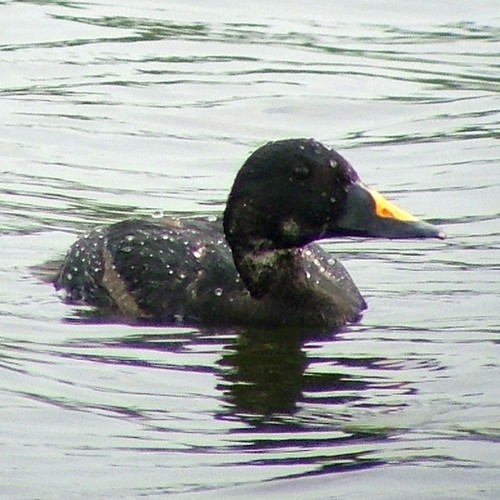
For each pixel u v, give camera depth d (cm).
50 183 1778
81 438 1178
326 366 1313
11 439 1176
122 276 1442
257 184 1413
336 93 2080
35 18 2341
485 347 1345
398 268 1539
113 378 1284
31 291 1473
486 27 2314
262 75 2136
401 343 1359
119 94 2067
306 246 1485
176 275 1430
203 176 1816
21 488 1102
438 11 2384
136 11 2384
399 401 1240
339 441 1173
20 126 1953
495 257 1563
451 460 1141
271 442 1172
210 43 2242
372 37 2277
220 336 1377
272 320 1398
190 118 1997
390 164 1855
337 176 1410
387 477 1117
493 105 2041
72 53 2206
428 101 2056
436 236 1404
